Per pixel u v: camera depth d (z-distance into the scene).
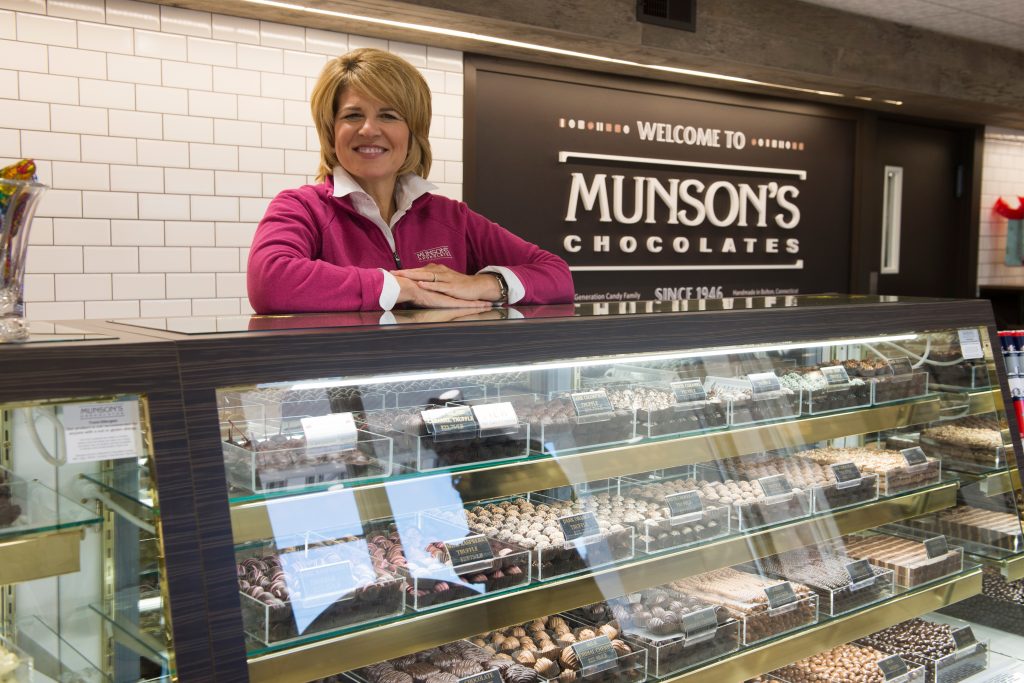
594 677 1.55
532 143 4.64
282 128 3.89
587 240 4.91
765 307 1.85
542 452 1.52
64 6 3.38
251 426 1.13
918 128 6.33
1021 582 2.15
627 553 1.64
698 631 1.70
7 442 0.99
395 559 1.32
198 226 3.73
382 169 1.94
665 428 1.70
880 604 2.00
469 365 1.32
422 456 1.37
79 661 1.03
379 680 1.39
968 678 2.04
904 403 2.12
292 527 1.20
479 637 1.55
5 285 1.03
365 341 1.21
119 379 1.00
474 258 2.25
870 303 2.06
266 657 1.16
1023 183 6.80
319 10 3.63
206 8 3.61
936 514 2.17
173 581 0.99
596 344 1.48
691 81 5.07
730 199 5.45
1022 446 2.23
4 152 3.32
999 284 6.78
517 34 4.03
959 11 4.89
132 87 3.54
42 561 1.01
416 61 4.22
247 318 1.42
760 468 1.87
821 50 4.88
